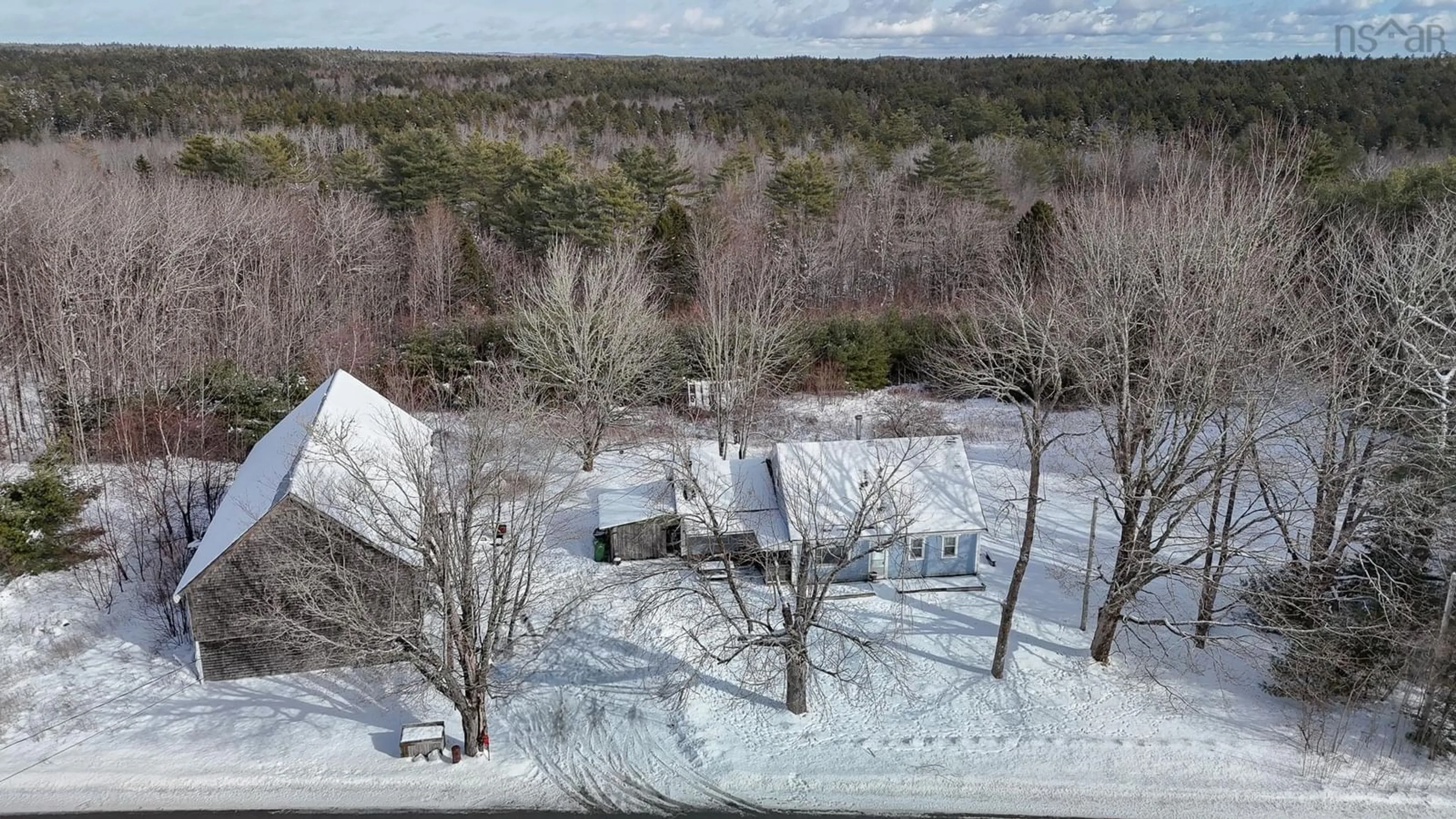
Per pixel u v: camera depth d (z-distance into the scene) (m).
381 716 27.17
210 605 27.27
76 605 32.00
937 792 24.58
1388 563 27.97
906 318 59.47
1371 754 25.39
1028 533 26.91
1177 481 27.02
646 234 62.69
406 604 25.64
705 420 47.53
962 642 30.09
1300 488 29.25
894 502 29.19
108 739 26.06
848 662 29.16
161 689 28.08
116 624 31.09
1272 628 24.83
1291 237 32.06
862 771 25.25
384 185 77.88
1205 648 29.39
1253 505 32.12
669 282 61.09
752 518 34.03
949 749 25.88
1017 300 32.44
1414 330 26.78
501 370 45.53
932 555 33.50
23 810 23.83
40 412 49.16
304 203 70.19
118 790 24.44
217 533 29.19
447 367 51.78
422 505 24.45
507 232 74.94
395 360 52.78
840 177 91.81
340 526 26.44
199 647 27.95
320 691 28.06
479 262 64.94
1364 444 34.75
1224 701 27.36
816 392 53.41
